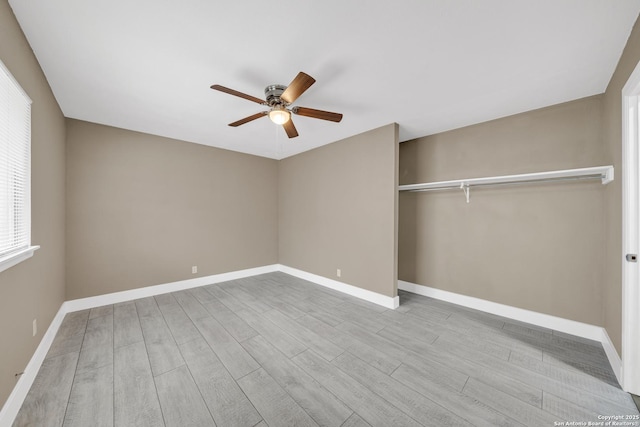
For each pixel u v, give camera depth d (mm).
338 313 2873
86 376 1754
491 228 2893
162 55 1776
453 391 1629
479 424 1378
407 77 2049
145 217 3410
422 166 3465
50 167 2219
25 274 1620
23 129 1604
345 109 2645
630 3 1312
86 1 1313
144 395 1584
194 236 3863
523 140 2670
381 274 3143
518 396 1582
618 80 1818
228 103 2518
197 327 2514
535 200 2613
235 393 1606
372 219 3258
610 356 1933
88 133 2994
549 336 2344
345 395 1594
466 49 1703
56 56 1780
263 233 4719
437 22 1459
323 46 1682
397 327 2523
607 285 2137
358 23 1475
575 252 2396
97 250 3051
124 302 3203
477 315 2814
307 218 4293
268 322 2635
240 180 4395
